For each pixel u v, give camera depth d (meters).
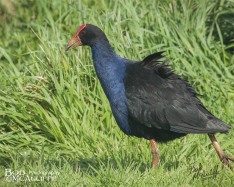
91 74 13.70
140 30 14.69
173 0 15.50
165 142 11.16
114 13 15.10
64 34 15.14
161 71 10.96
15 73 13.97
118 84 11.06
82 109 12.94
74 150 12.15
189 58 14.39
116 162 11.21
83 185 10.41
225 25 15.55
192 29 15.01
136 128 11.04
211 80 13.95
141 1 15.76
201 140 12.41
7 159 11.98
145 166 11.27
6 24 17.17
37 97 13.11
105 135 12.55
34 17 17.11
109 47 11.34
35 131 12.84
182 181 10.37
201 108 10.92
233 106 13.51
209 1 15.70
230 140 12.32
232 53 15.27
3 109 12.98
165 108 10.73
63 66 13.62
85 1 16.42
